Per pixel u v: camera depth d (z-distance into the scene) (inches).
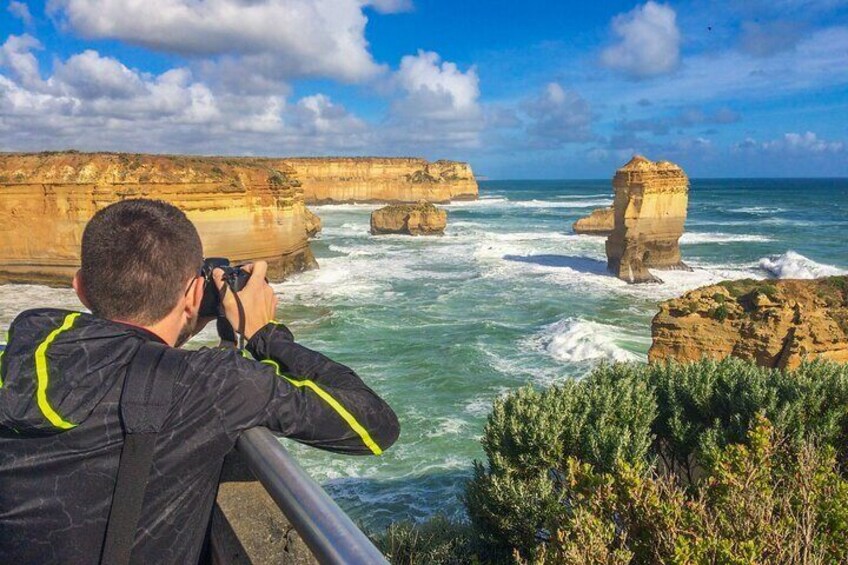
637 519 177.9
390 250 2257.6
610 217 2699.3
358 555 47.7
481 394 703.7
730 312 579.8
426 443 558.9
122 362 61.6
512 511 258.4
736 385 293.4
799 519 173.9
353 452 70.9
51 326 63.6
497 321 1103.6
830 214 3735.2
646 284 1525.6
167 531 59.5
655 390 304.5
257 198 1418.6
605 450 250.5
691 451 283.1
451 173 5841.5
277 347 78.3
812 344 534.0
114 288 64.8
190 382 61.4
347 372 76.2
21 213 1294.3
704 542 156.1
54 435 58.3
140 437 58.6
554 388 300.0
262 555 67.7
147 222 66.9
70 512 57.6
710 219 3464.6
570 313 1173.1
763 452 205.3
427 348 904.3
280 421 64.7
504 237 2679.6
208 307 79.8
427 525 323.3
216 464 63.4
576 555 164.9
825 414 262.8
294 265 1589.6
